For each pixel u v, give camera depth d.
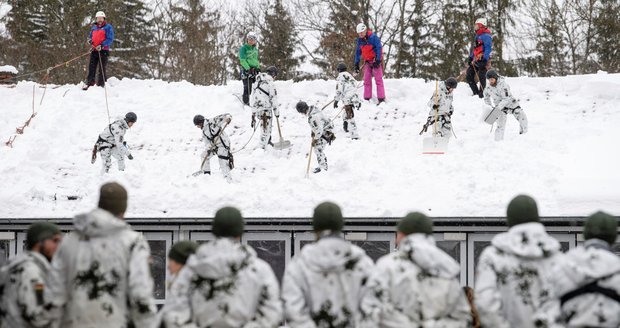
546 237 11.00
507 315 11.04
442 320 11.00
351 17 63.59
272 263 24.27
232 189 27.05
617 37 61.88
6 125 33.59
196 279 10.84
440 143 29.11
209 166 28.86
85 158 31.19
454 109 34.03
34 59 66.25
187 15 69.56
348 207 25.44
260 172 29.33
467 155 28.48
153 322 11.09
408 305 10.97
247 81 35.56
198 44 67.88
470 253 23.44
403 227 11.38
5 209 26.80
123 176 28.38
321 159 28.53
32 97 36.56
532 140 29.25
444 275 11.04
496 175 26.62
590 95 33.72
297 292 11.16
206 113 35.09
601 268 11.05
